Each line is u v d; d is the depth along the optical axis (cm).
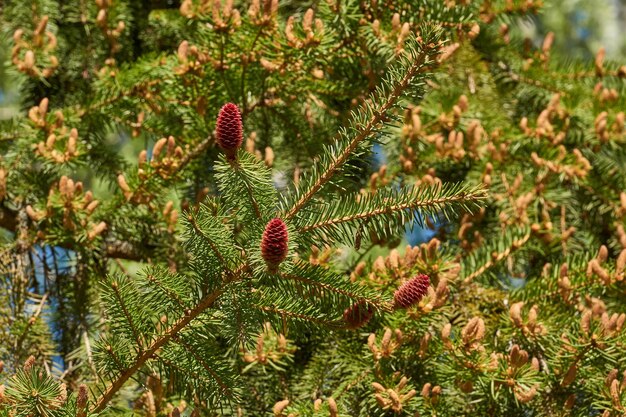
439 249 225
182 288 183
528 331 206
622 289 215
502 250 221
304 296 184
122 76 228
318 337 212
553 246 233
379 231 182
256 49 219
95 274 222
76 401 180
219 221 182
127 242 229
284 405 197
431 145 231
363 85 227
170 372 187
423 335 207
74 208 217
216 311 183
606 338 200
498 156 233
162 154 222
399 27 217
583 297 216
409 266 205
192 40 242
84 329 219
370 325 210
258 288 183
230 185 181
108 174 232
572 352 202
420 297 181
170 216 222
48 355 214
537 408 205
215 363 186
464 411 207
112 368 185
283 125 232
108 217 224
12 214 231
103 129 232
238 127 179
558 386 206
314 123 234
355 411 206
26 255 223
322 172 181
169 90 226
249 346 183
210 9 223
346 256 227
